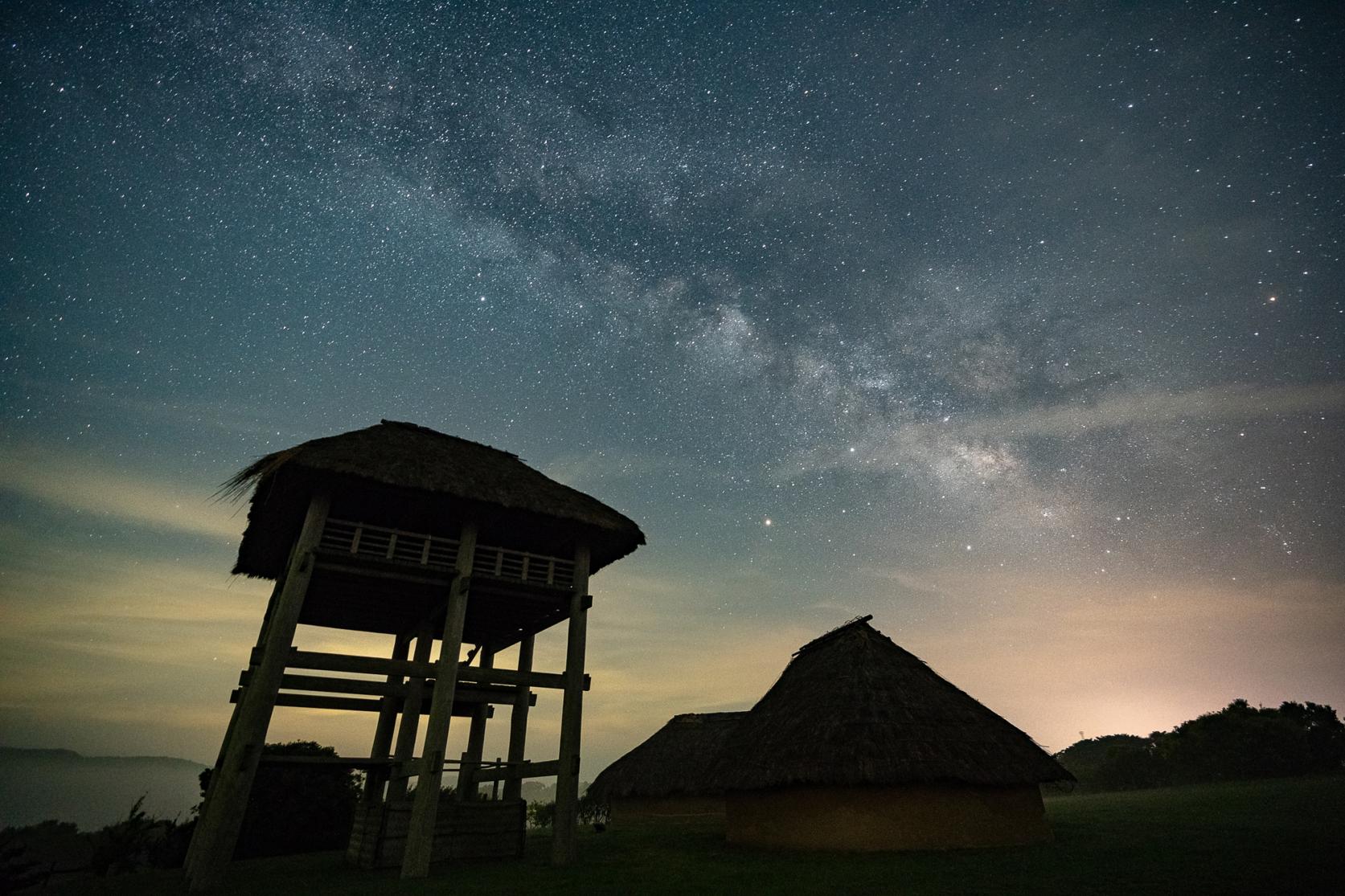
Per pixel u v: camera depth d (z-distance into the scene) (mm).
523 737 18078
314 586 16500
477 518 15688
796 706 17875
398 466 14844
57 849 29453
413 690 16766
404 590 16969
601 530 16656
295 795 20781
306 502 15305
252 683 12500
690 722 31828
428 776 13219
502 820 15391
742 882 11148
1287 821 16328
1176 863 11062
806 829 15117
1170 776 45125
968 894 9398
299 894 10797
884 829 14422
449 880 12117
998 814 14977
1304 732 42938
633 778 29219
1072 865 11492
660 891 10570
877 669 17734
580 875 12469
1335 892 8266
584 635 15898
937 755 14891
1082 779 51219
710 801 27391
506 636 20969
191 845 13648
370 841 14398
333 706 16703
